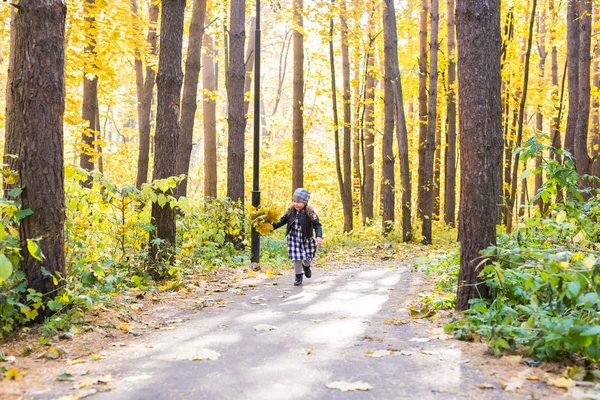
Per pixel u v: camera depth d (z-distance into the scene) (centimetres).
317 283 880
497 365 379
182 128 1341
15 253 494
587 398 301
